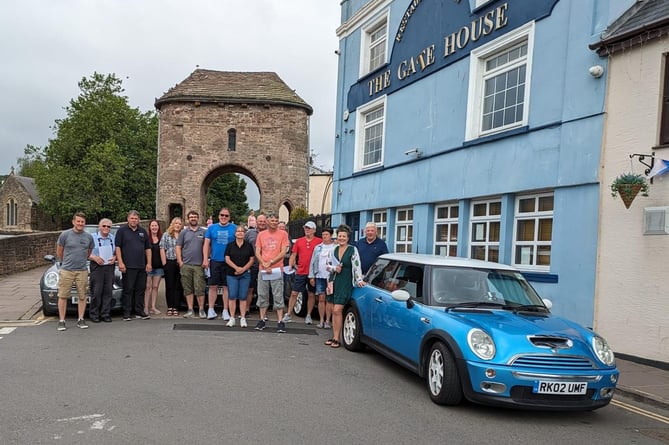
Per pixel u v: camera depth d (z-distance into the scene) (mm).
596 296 7480
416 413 4836
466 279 6031
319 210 41375
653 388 5777
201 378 5570
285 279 10555
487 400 4656
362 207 14938
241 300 8672
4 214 61531
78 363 5973
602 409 5277
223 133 35094
